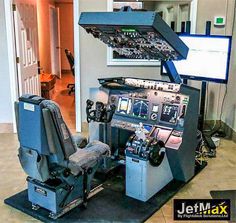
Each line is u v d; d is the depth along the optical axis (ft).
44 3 27.61
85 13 10.09
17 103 8.91
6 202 10.45
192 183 11.93
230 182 12.06
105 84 12.41
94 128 12.05
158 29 9.09
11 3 15.46
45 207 9.77
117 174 12.35
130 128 11.93
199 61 14.30
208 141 14.79
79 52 16.24
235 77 15.72
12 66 16.07
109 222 9.43
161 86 11.57
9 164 13.30
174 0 15.92
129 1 15.81
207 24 14.21
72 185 9.75
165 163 11.27
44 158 9.11
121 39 10.47
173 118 11.22
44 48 27.61
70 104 23.07
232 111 16.16
